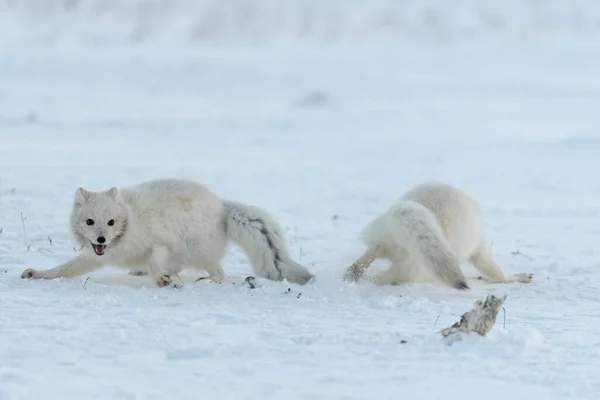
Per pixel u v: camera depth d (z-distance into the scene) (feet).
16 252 38.68
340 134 125.70
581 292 34.37
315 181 73.46
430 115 159.53
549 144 111.75
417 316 28.22
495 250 45.01
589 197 67.92
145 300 29.07
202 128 126.62
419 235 31.55
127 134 113.70
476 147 109.29
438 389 19.93
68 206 52.95
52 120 128.36
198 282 32.27
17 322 25.08
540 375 21.13
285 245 33.50
